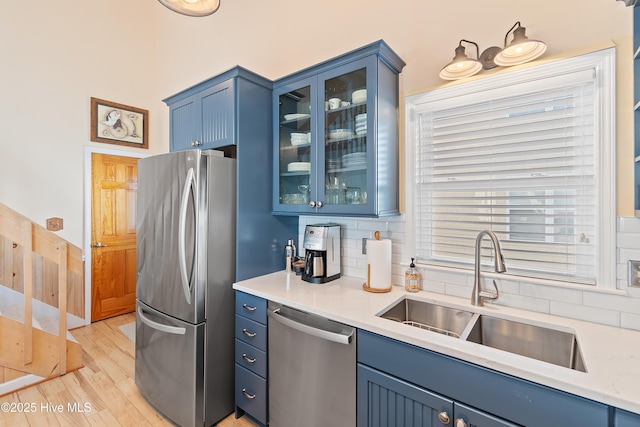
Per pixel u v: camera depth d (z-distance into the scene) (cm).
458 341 116
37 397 213
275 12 257
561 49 140
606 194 131
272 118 216
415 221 184
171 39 373
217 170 187
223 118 201
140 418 193
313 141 190
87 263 340
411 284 176
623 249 128
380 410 131
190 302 178
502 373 102
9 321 217
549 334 133
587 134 136
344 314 142
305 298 165
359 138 172
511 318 141
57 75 324
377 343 130
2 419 190
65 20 330
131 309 378
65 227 327
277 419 170
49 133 318
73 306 331
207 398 182
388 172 176
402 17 187
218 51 310
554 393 93
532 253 150
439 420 114
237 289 189
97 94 352
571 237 141
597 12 133
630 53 126
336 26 218
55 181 321
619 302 129
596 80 132
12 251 296
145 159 209
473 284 162
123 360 266
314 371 152
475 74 160
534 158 148
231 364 197
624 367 99
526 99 149
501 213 158
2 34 293
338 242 208
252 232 205
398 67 182
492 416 103
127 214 374
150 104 397
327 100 185
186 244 179
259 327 178
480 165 163
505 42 142
